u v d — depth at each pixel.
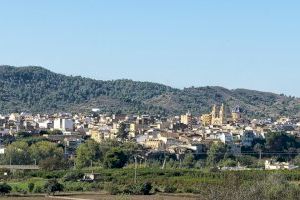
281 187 140.75
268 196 137.12
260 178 159.38
